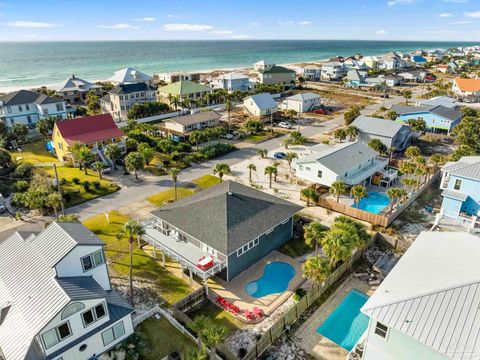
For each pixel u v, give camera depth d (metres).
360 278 34.94
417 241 29.48
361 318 30.17
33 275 25.08
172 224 37.75
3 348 21.78
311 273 29.75
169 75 152.88
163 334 27.83
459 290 21.39
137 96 107.12
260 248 37.47
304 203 49.97
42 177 56.16
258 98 100.06
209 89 120.44
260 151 68.31
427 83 159.75
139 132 76.44
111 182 57.09
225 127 88.38
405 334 20.28
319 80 173.50
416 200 50.91
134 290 33.12
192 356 23.11
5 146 70.31
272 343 27.48
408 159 66.62
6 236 41.81
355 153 54.81
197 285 34.00
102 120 69.31
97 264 26.89
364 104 118.31
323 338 28.14
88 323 24.05
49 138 79.69
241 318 29.97
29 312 22.72
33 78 190.38
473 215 42.34
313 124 94.00
